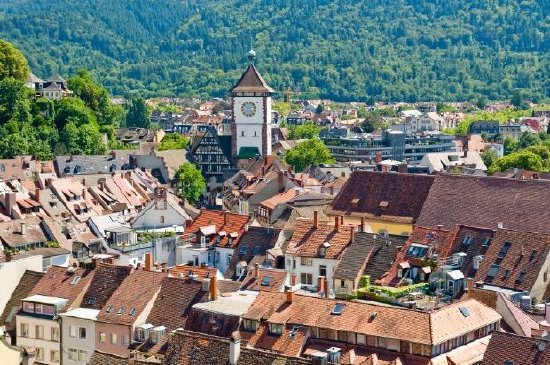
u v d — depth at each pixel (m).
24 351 160.12
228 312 163.75
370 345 147.25
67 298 187.50
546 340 134.12
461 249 185.12
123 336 176.25
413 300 167.00
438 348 143.75
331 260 195.50
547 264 175.25
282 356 138.25
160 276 182.38
